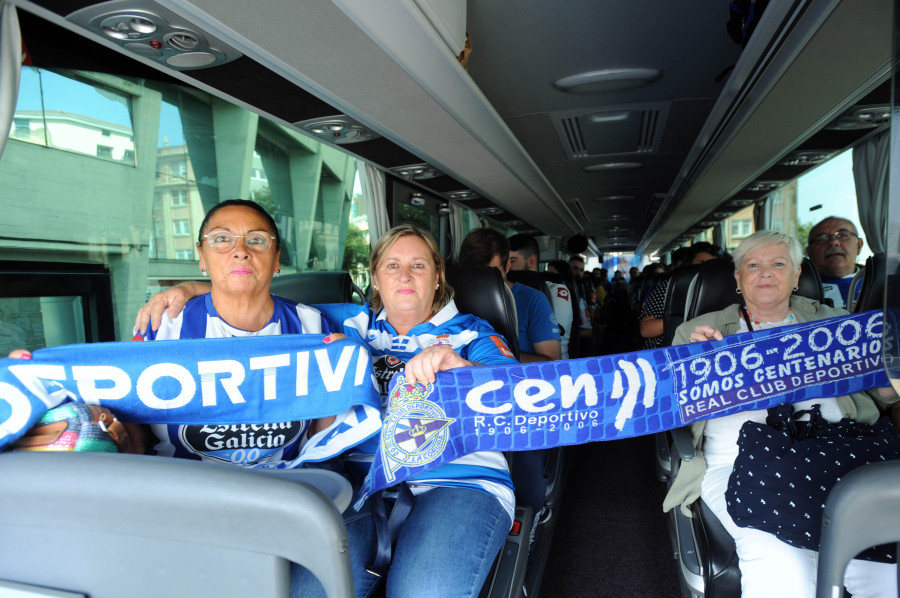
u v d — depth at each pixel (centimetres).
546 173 682
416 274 182
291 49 193
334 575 82
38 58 189
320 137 310
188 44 188
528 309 296
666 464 225
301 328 183
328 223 396
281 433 157
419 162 371
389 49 195
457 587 132
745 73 271
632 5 303
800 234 491
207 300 175
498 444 142
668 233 1113
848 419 160
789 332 156
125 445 129
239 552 87
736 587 167
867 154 358
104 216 217
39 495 92
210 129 277
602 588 233
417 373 141
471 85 276
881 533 82
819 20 198
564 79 397
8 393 117
